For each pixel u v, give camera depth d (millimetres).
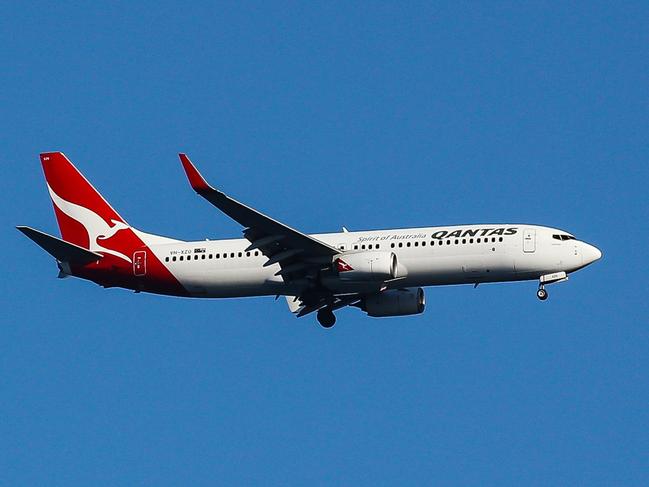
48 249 190125
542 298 184500
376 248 186000
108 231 199875
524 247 181625
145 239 198875
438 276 184625
